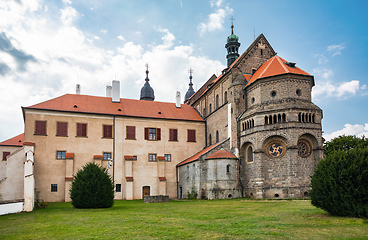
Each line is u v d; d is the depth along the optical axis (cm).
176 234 1767
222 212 2866
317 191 2436
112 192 3697
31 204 3338
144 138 6325
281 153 4728
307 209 2875
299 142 4722
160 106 7050
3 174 6731
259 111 4916
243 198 4884
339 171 2305
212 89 6725
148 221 2312
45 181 5466
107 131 6078
